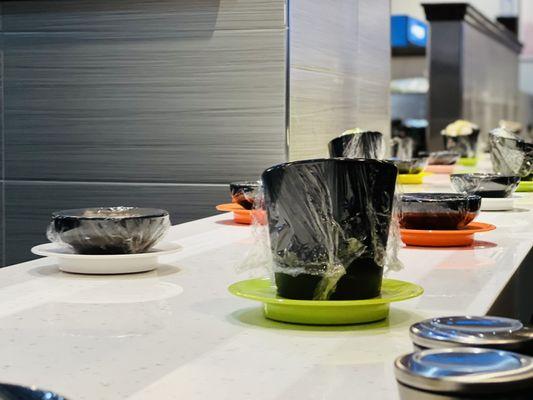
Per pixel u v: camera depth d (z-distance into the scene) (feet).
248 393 2.69
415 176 11.28
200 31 10.27
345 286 3.74
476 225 6.56
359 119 13.53
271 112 10.14
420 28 30.32
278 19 10.05
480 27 29.60
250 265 4.21
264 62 10.12
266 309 3.78
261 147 10.19
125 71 10.54
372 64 14.33
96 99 10.66
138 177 10.62
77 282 4.58
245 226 7.12
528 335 2.65
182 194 10.49
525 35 49.47
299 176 3.72
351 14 12.88
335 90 12.09
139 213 5.20
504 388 2.09
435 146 26.78
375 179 3.77
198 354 3.17
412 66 31.50
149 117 10.52
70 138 10.80
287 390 2.72
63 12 10.68
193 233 6.64
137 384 2.77
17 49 10.87
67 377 2.85
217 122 10.31
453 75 26.53
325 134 11.65
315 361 3.09
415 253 5.75
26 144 10.94
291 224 3.76
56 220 4.89
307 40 10.74
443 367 2.20
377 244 3.80
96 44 10.61
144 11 10.41
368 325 3.67
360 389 2.74
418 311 3.95
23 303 4.04
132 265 4.85
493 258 5.54
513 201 8.61
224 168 10.34
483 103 31.27
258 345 3.31
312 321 3.66
